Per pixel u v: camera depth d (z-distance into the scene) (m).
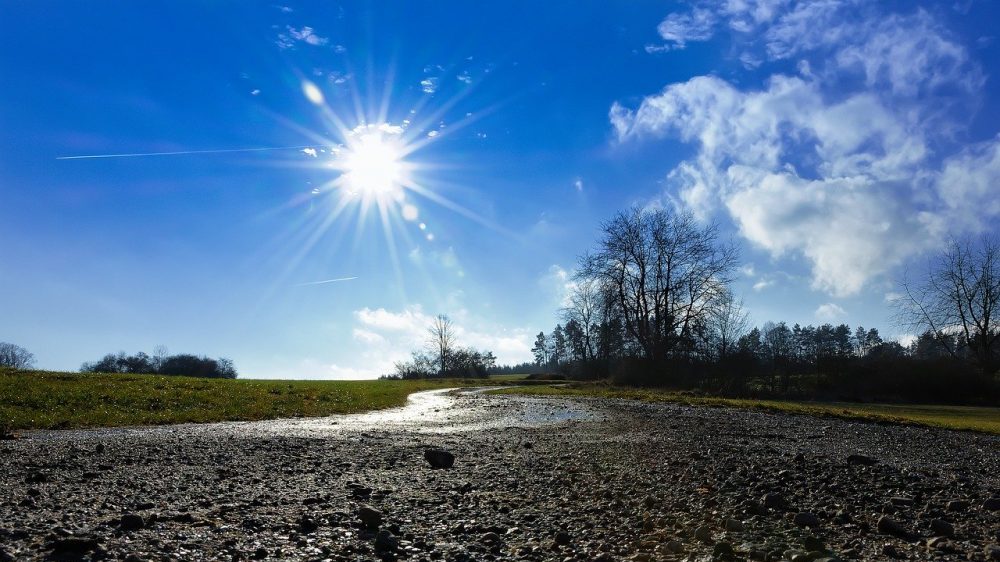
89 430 17.75
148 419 21.08
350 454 12.17
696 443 14.30
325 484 8.69
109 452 11.94
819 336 108.38
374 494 7.95
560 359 125.81
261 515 6.63
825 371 50.69
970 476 10.25
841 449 13.83
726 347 50.69
